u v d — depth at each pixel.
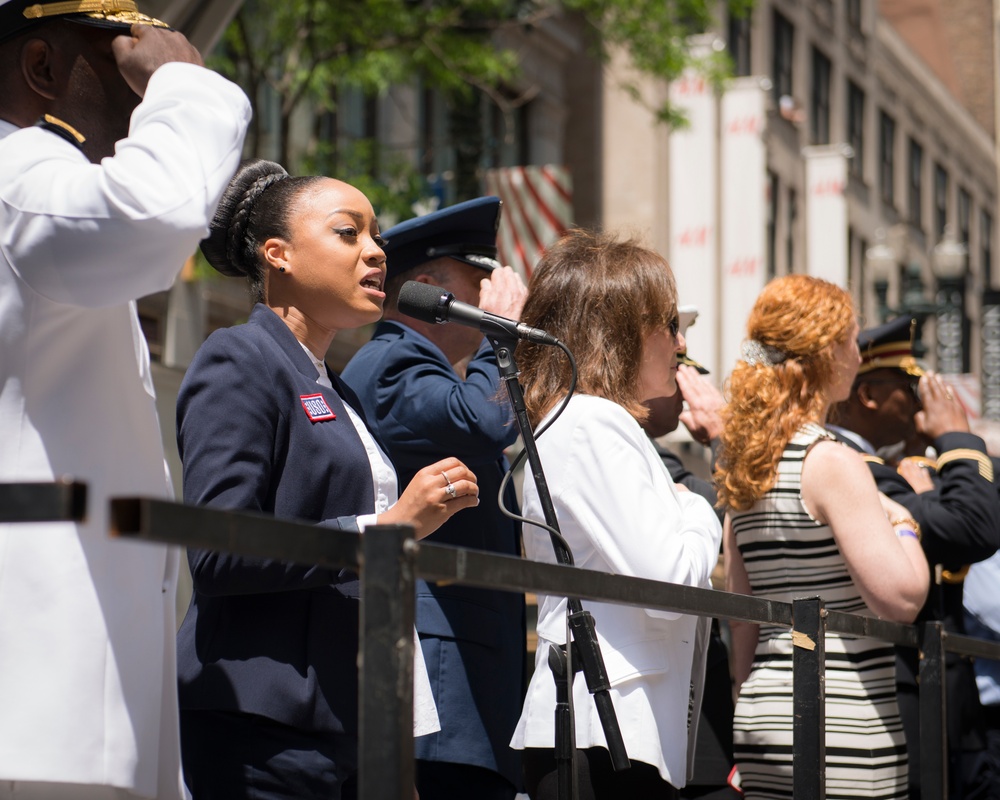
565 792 3.54
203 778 3.45
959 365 28.41
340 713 3.46
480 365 4.69
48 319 2.90
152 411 3.16
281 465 3.56
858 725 4.45
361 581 2.47
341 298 3.84
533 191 16.56
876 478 5.38
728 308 25.94
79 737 2.82
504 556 2.71
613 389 4.08
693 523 3.98
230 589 3.35
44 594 2.84
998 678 6.50
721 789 5.34
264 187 4.02
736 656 4.96
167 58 3.09
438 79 16.25
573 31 26.94
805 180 34.59
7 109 3.11
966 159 50.03
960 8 54.84
